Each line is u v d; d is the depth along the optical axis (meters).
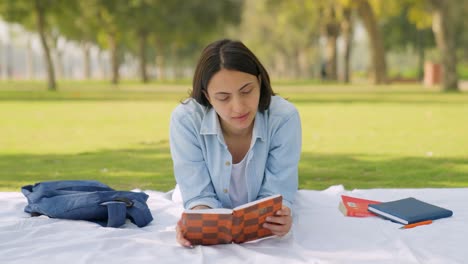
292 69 74.12
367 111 12.98
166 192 4.61
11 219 3.47
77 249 2.85
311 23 41.59
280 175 3.26
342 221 3.34
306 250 2.84
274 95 3.32
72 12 25.67
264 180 3.30
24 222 3.33
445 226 3.21
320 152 7.14
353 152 7.09
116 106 15.41
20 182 5.38
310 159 6.62
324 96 19.69
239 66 2.73
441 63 22.19
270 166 3.28
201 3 37.75
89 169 6.07
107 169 6.08
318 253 2.79
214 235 2.88
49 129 9.82
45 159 6.73
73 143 8.10
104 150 7.44
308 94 21.17
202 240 2.90
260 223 2.93
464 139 8.08
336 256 2.75
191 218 2.83
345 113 12.52
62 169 6.07
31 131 9.52
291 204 3.26
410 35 41.34
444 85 22.28
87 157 6.88
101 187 3.79
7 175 5.71
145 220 3.43
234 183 3.29
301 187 5.15
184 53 59.97
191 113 3.20
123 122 10.99
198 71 2.89
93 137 8.77
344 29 34.72
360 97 18.84
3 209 3.72
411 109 13.43
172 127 3.24
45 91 25.19
